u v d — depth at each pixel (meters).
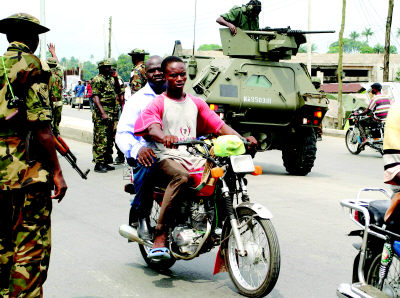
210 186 4.11
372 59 50.34
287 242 5.67
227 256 4.28
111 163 10.47
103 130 9.83
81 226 6.14
